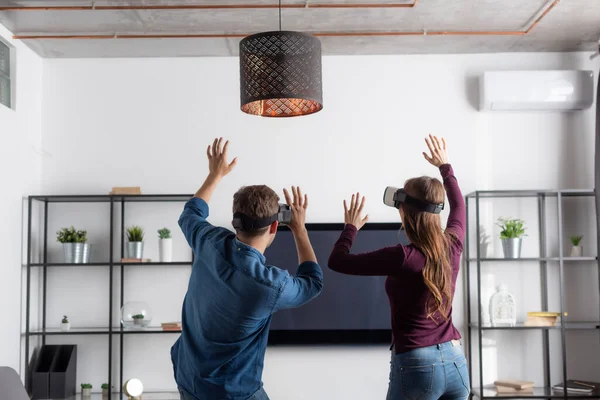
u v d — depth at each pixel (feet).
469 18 14.23
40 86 16.40
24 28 14.47
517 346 16.07
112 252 15.30
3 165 14.19
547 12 13.76
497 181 16.39
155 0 13.03
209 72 16.60
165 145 16.46
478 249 14.98
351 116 16.49
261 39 8.88
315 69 9.10
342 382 15.85
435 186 8.15
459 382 8.11
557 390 15.05
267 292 6.20
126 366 15.96
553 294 16.19
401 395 8.06
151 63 16.60
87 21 14.08
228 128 16.48
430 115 16.49
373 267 7.97
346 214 8.59
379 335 15.92
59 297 16.14
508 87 15.92
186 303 6.82
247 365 6.49
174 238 16.28
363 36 15.14
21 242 15.12
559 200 15.21
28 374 15.03
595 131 15.56
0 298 13.99
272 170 16.39
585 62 16.53
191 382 6.51
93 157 16.39
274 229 6.81
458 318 16.17
